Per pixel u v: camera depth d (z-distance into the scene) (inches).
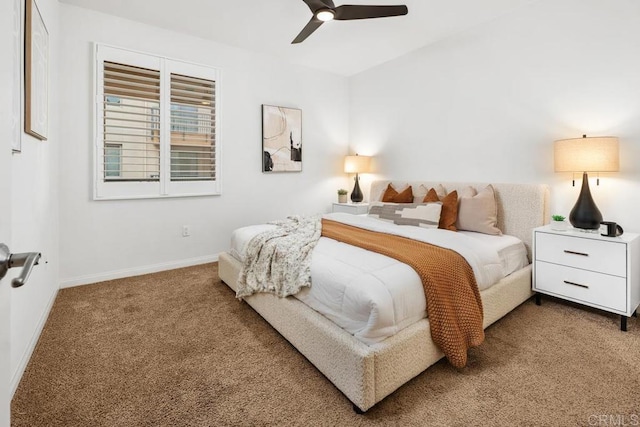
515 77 119.5
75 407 58.8
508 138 122.7
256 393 62.7
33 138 82.0
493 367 70.0
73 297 109.7
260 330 87.7
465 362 66.1
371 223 111.1
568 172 105.7
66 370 69.7
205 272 137.6
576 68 104.7
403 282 65.5
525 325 89.1
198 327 89.3
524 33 116.2
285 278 80.6
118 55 124.1
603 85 99.3
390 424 54.9
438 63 145.3
